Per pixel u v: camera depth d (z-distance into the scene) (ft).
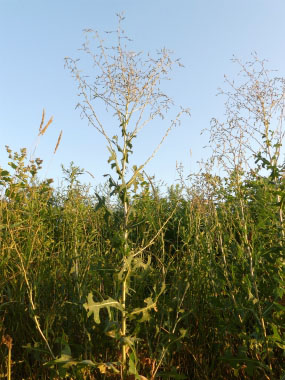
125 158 7.45
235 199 9.61
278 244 8.54
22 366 8.85
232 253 9.34
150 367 8.09
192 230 10.46
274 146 9.00
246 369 7.98
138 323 7.21
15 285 9.31
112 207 13.00
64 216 12.10
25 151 11.90
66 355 6.75
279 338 7.67
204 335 9.36
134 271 7.29
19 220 10.61
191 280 9.78
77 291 8.55
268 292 8.70
